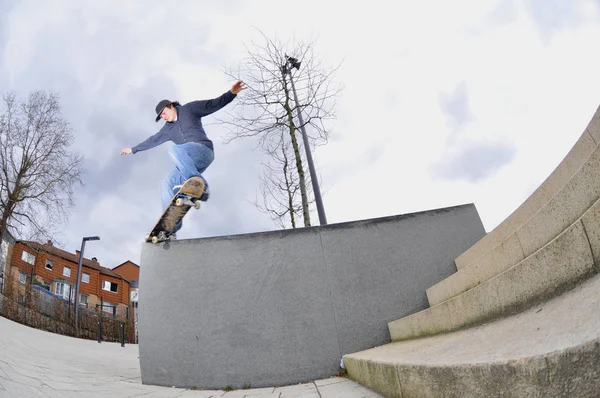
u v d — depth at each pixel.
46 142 20.48
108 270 37.91
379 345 4.11
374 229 4.64
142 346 4.09
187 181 4.04
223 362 4.00
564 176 2.67
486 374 1.26
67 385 3.08
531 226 2.37
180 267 4.39
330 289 4.32
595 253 1.57
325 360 4.02
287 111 7.36
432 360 1.79
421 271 4.46
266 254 4.45
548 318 1.53
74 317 17.20
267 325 4.14
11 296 15.23
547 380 1.03
